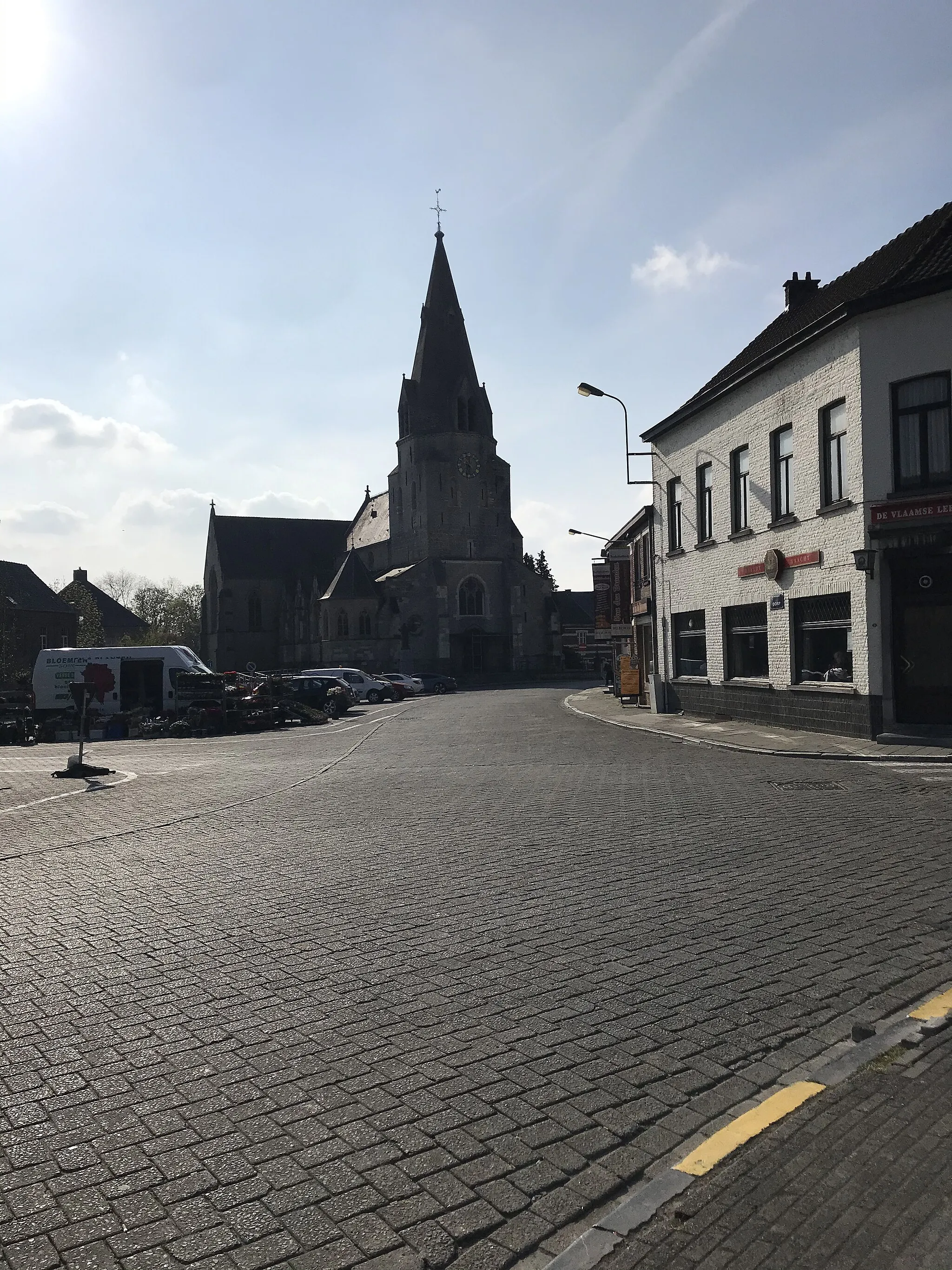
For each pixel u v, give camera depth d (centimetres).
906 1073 432
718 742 1992
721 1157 367
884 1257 303
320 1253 321
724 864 856
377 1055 472
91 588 10706
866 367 1842
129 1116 415
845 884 772
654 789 1342
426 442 7831
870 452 1836
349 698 4125
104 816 1265
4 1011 544
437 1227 334
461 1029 501
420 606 7638
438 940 655
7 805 1400
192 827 1151
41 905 779
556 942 644
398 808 1252
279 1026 511
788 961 595
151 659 3234
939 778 1378
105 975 601
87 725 2955
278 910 746
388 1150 383
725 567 2480
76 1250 324
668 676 2898
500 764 1772
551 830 1050
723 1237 318
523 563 8100
